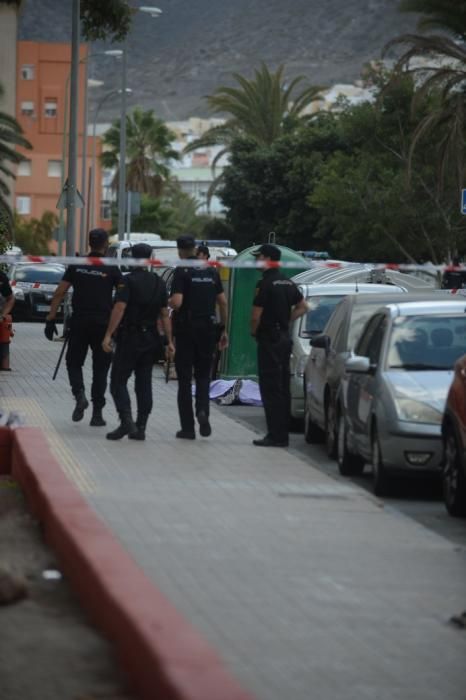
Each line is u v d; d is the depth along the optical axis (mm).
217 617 14891
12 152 128500
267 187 140875
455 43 87125
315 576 17297
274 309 30562
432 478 25859
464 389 23203
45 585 15938
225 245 90000
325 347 31703
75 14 68938
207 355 30938
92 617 14172
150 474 25344
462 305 28109
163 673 10609
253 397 43344
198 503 22359
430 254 110000
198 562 17719
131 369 30203
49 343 66500
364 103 110500
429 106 106188
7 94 165375
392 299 32219
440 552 19266
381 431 25266
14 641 13438
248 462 27641
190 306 30531
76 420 32812
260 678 12781
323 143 137750
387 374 26234
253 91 145250
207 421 31062
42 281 89375
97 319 32188
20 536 18922
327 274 52406
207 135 148250
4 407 36375
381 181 108625
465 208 42188
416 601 16141
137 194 97250
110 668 12555
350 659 13523
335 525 21078
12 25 164375
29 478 21109
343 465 28516
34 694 11844
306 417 34250
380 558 18672
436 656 13781
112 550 15070
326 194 109312
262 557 18266
